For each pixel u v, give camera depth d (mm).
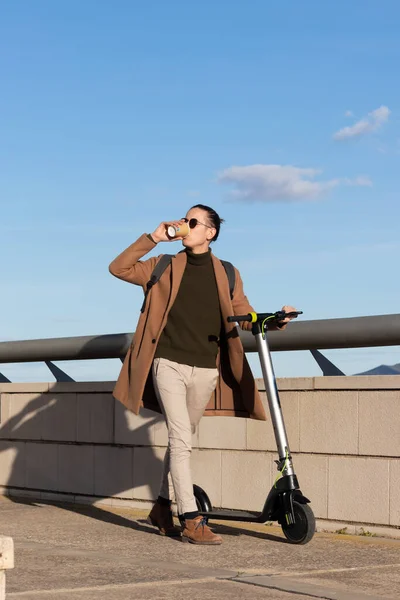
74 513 6902
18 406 8289
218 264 5594
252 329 5527
